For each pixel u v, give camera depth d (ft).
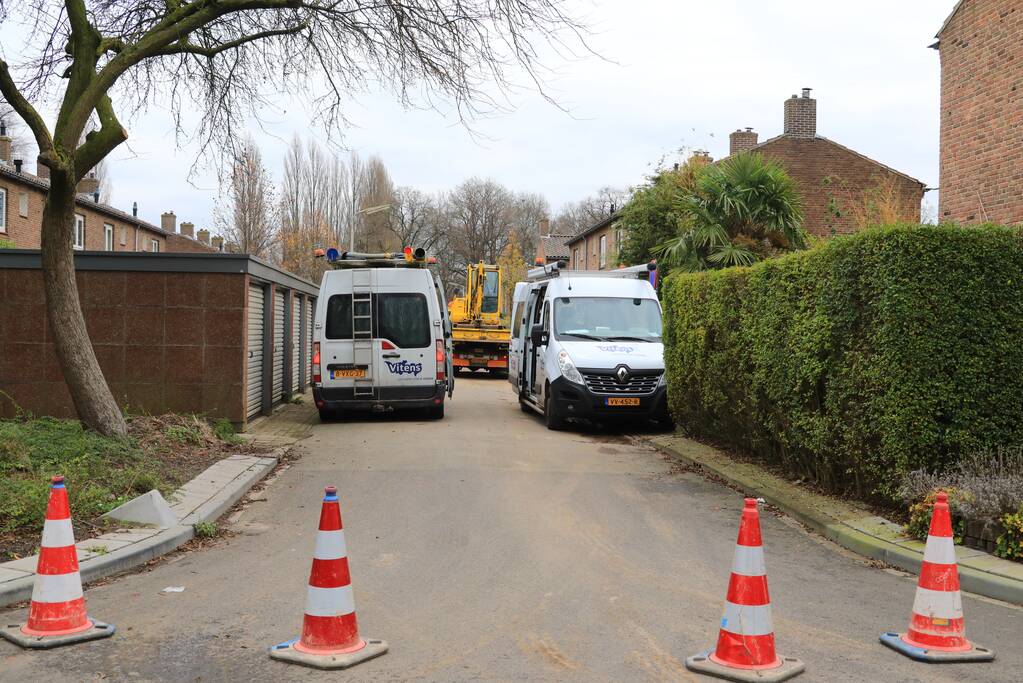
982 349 24.53
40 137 29.96
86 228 137.28
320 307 52.34
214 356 44.29
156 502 24.45
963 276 24.52
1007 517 21.17
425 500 29.81
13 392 43.37
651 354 49.47
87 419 32.30
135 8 36.14
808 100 108.58
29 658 14.99
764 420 35.09
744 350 35.96
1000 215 44.73
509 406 66.49
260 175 112.98
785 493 30.45
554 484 33.01
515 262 237.45
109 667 14.61
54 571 16.15
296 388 71.00
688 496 31.22
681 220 70.44
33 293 43.42
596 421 53.93
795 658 15.29
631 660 15.20
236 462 35.17
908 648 15.72
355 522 26.53
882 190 74.95
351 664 14.71
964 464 24.36
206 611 17.81
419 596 19.01
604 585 20.02
